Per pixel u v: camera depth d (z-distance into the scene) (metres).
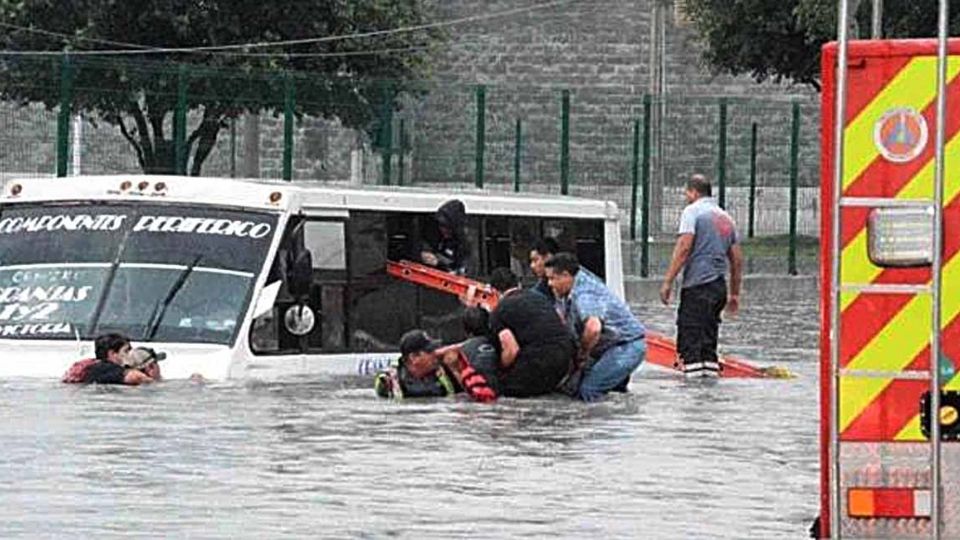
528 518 21.92
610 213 44.16
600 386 35.19
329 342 37.12
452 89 69.88
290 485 23.89
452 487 24.02
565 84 110.38
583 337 35.19
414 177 69.06
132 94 59.59
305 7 76.62
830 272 16.47
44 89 58.47
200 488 23.55
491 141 72.50
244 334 35.66
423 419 30.98
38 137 58.75
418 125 69.00
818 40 84.88
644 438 29.25
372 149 65.44
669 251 73.38
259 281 35.97
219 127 61.88
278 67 75.88
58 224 37.62
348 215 37.75
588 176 75.56
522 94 72.88
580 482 24.64
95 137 60.53
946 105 16.42
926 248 16.45
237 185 37.00
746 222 76.50
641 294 69.31
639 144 74.88
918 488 16.86
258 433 28.69
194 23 75.19
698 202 40.72
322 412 31.53
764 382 39.44
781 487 24.56
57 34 74.50
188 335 35.84
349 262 37.66
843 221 16.64
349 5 77.25
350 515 21.89
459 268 39.47
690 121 79.19
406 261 38.91
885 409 16.86
